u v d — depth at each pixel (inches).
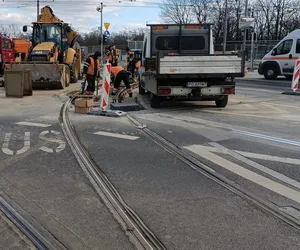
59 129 329.1
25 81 574.2
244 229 149.5
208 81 434.0
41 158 244.1
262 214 163.2
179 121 374.0
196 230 148.6
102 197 181.0
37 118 382.0
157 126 347.6
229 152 259.8
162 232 146.8
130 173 216.1
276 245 137.4
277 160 241.4
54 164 231.8
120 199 179.2
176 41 521.7
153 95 459.8
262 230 148.7
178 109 460.4
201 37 521.3
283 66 943.7
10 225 152.5
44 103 496.1
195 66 415.8
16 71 552.1
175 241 139.9
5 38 1002.1
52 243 138.3
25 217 159.3
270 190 190.5
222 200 178.1
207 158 245.4
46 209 167.6
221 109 459.2
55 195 183.8
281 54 946.1
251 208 169.3
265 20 2561.5
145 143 283.4
